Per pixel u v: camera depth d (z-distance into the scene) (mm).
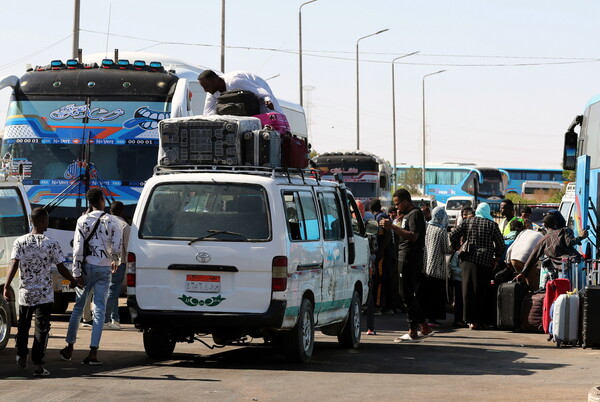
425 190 96312
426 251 21922
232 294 13594
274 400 11086
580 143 28000
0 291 15281
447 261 22203
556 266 20016
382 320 22969
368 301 19594
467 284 21156
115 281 19438
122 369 13711
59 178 21125
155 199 14023
